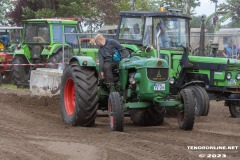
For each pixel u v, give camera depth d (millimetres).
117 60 13328
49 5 40438
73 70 13508
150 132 12273
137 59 12930
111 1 43812
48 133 11961
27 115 15039
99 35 13312
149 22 16500
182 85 16578
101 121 14531
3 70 26797
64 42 24719
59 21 25047
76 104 13055
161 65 12469
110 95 12469
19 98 18344
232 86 16688
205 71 16750
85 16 41094
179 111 12836
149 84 12359
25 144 10539
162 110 13688
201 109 15352
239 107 16953
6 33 30062
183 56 16375
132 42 16859
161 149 10047
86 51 22750
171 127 13422
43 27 25094
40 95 18922
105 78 13203
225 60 16562
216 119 15102
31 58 25516
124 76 13000
